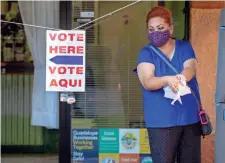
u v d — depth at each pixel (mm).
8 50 7855
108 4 7180
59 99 7246
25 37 7676
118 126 7188
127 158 7184
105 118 7191
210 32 6980
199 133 5160
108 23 7176
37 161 7730
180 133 5086
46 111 7531
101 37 7160
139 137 7180
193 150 5125
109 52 7168
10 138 7875
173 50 5188
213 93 6992
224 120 5477
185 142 5121
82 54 6953
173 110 5047
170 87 4969
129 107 7188
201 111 5121
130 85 7180
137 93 7180
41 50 7488
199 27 6992
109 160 7203
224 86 5516
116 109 7191
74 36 6922
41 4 7371
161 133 5059
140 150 7176
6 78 7832
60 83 6961
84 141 7203
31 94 7727
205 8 6977
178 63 5145
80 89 7016
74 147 7203
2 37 7836
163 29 5121
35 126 7746
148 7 7184
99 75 7164
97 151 7195
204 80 6992
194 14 6984
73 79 6977
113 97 7188
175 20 7125
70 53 6934
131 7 7184
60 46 6910
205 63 6984
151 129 5105
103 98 7184
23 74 7723
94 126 7203
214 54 6980
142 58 5145
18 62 7746
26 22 7508
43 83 7535
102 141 7203
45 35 7438
